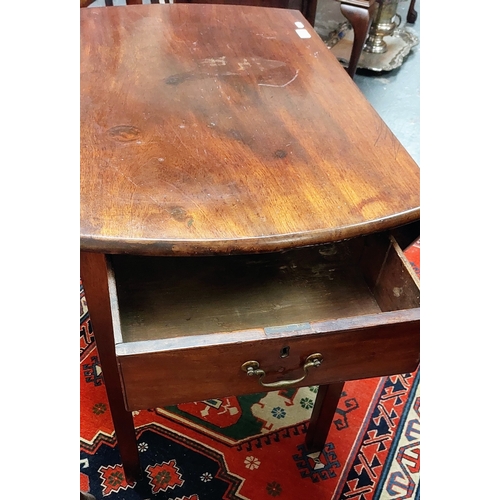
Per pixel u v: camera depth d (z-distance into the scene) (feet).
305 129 2.60
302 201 2.19
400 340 2.10
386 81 7.14
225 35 3.34
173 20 3.44
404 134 6.18
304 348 2.01
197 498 3.02
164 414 3.41
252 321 2.69
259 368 2.04
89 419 3.34
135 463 2.96
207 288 2.82
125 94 2.71
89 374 3.60
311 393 3.62
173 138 2.45
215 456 3.21
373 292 2.86
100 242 1.94
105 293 2.31
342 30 7.89
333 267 2.99
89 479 3.07
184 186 2.19
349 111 2.76
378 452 3.31
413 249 4.73
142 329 2.59
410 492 3.14
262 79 2.94
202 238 1.99
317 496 3.08
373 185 2.31
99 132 2.43
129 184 2.17
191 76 2.90
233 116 2.63
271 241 2.03
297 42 3.34
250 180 2.26
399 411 3.54
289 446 3.30
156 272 2.86
